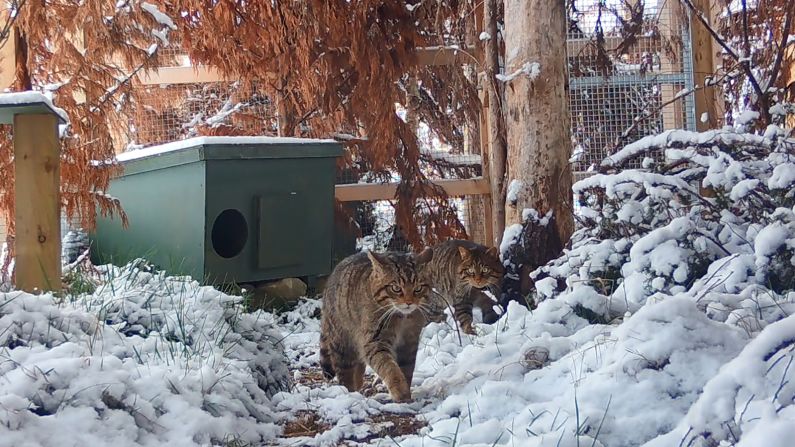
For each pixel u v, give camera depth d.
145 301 4.49
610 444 3.72
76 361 4.02
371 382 4.66
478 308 5.42
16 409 3.69
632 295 4.66
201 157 5.32
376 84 6.05
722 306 4.36
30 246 4.65
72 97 5.79
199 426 4.00
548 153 5.28
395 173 6.27
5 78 5.82
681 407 3.87
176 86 6.27
